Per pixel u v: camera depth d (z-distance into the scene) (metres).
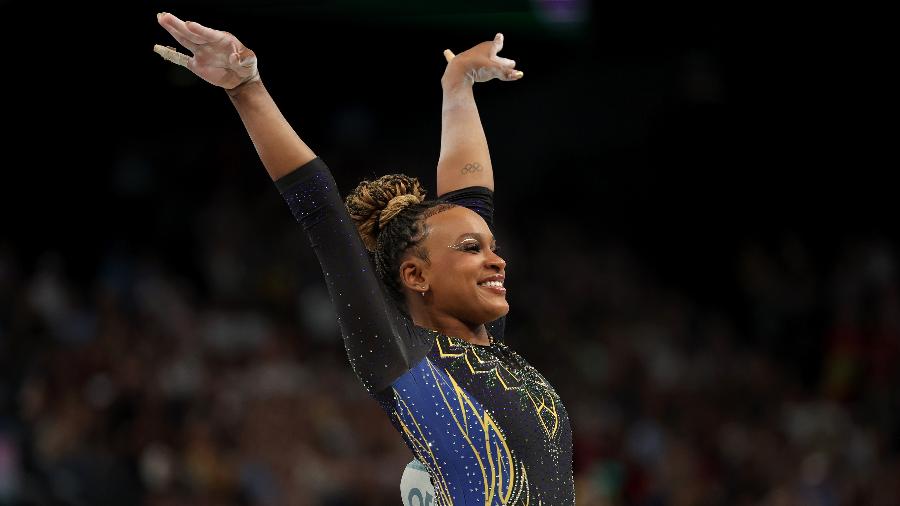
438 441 5.50
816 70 29.06
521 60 28.00
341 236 5.44
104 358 18.08
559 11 25.75
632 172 30.61
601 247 29.48
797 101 29.70
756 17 27.77
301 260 24.39
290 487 17.39
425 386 5.52
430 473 5.68
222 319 21.95
